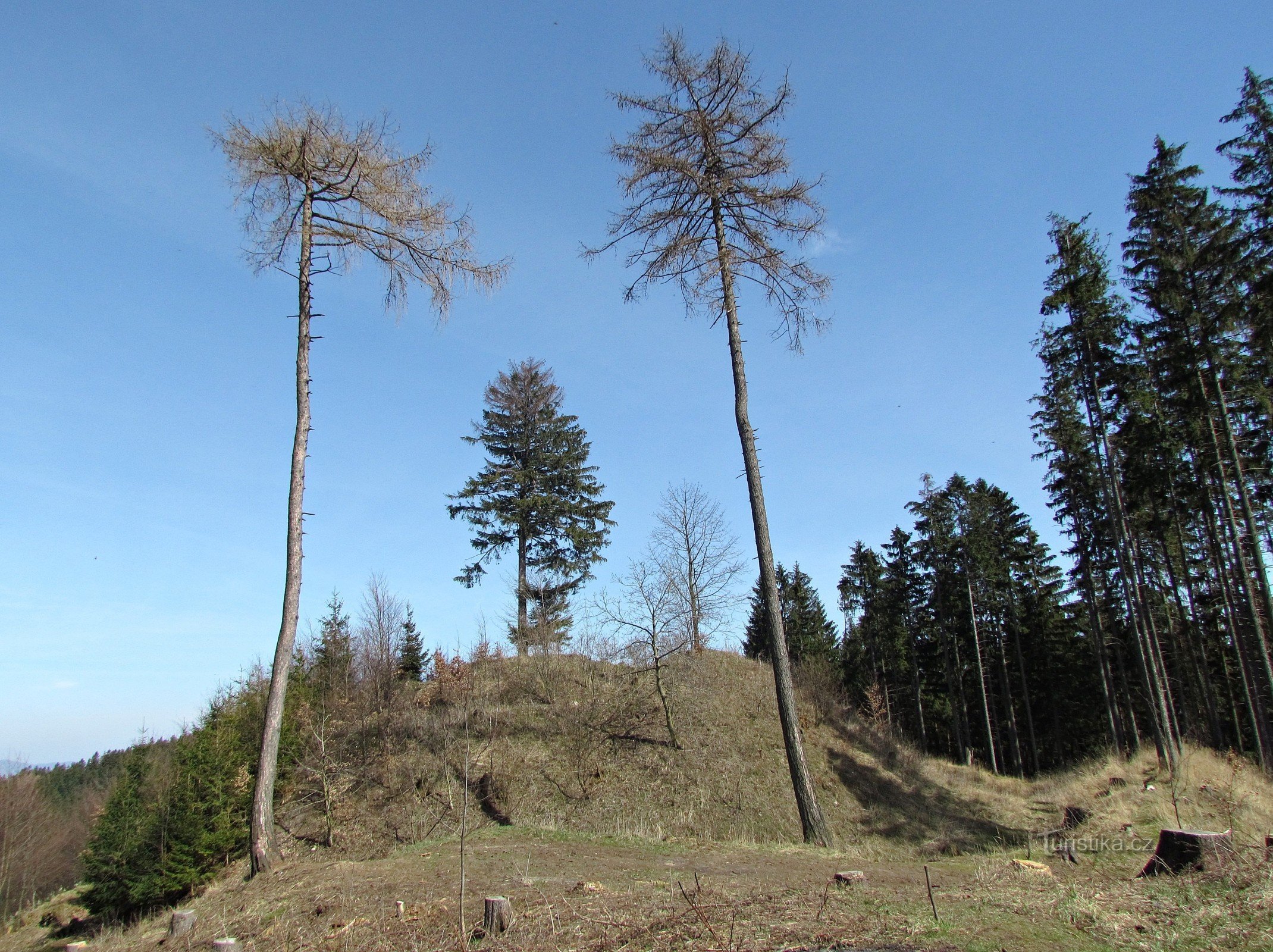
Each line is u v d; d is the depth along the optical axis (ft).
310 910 32.19
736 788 63.00
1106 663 89.04
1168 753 62.64
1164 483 76.69
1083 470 85.35
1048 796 78.69
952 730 156.35
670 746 67.51
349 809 57.21
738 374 47.11
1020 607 134.92
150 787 59.47
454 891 32.68
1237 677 107.04
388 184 50.39
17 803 114.62
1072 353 74.23
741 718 74.33
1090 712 130.62
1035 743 123.13
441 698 77.25
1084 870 33.27
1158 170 67.67
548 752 65.57
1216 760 59.21
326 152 49.42
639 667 78.38
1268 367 61.67
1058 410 84.53
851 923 22.63
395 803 57.52
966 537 123.85
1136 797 50.55
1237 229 59.57
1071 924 22.15
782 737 72.64
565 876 34.96
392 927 28.19
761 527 45.09
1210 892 24.67
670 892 29.45
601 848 44.47
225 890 41.27
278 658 44.70
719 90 47.01
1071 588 117.29
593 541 102.12
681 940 21.81
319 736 61.77
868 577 153.69
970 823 64.44
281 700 44.34
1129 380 71.51
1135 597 71.20
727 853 41.60
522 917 26.81
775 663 44.42
